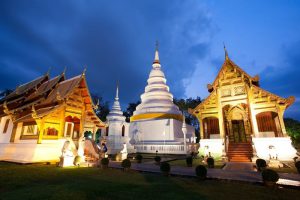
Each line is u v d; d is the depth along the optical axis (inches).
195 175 457.4
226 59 954.1
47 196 280.7
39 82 1007.0
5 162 709.9
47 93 890.1
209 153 832.9
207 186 366.3
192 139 1304.1
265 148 786.8
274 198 292.5
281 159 754.2
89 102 880.9
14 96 989.2
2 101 1018.7
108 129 1368.1
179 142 1183.6
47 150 700.7
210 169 575.5
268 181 364.5
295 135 1489.9
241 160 783.1
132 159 906.7
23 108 842.2
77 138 847.7
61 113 775.7
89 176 458.3
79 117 855.7
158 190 328.8
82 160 706.8
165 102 1530.5
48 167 598.9
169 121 1325.0
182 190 332.5
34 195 285.1
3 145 831.7
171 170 543.2
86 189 323.0
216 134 994.7
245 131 964.0
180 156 1039.0
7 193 299.9
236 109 1000.2
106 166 592.1
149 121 1396.4
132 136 1439.5
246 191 331.3
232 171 529.3
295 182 374.0
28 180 401.4
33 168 566.6
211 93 954.1
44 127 710.5
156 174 499.2
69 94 792.3
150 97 1592.0
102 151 833.5
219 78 950.4
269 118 895.1
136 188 341.1
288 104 797.2
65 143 665.6
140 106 1588.3
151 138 1344.7
